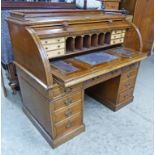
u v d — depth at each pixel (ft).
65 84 3.84
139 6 10.36
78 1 8.05
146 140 5.40
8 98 7.27
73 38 4.69
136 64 6.28
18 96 7.43
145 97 7.68
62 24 4.48
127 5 10.66
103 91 6.79
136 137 5.50
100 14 6.10
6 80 8.64
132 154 4.92
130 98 7.09
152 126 5.97
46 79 3.98
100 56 5.37
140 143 5.29
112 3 8.63
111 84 6.32
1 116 6.22
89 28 4.90
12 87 7.32
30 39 3.96
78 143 5.20
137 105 7.08
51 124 4.65
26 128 5.71
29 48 4.20
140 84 8.81
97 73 4.36
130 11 10.62
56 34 4.28
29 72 4.73
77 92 4.76
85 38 5.19
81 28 4.76
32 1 6.89
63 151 4.94
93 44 5.39
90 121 6.09
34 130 5.63
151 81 9.18
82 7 7.93
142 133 5.66
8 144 5.11
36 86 4.66
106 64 4.77
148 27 11.50
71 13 5.47
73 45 4.81
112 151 4.99
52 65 4.58
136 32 6.00
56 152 4.90
